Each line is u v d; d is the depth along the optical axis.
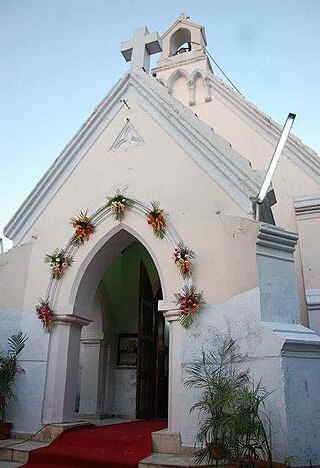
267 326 5.76
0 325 7.89
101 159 8.48
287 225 9.20
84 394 10.09
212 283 6.64
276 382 5.42
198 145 7.55
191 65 12.06
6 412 7.28
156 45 9.41
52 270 7.81
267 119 10.31
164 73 12.38
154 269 11.31
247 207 6.79
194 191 7.35
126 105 8.67
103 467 5.57
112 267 11.48
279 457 5.13
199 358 6.30
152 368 10.19
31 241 8.37
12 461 6.22
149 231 7.47
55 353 7.40
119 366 10.69
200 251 6.91
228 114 10.97
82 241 7.90
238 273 6.39
